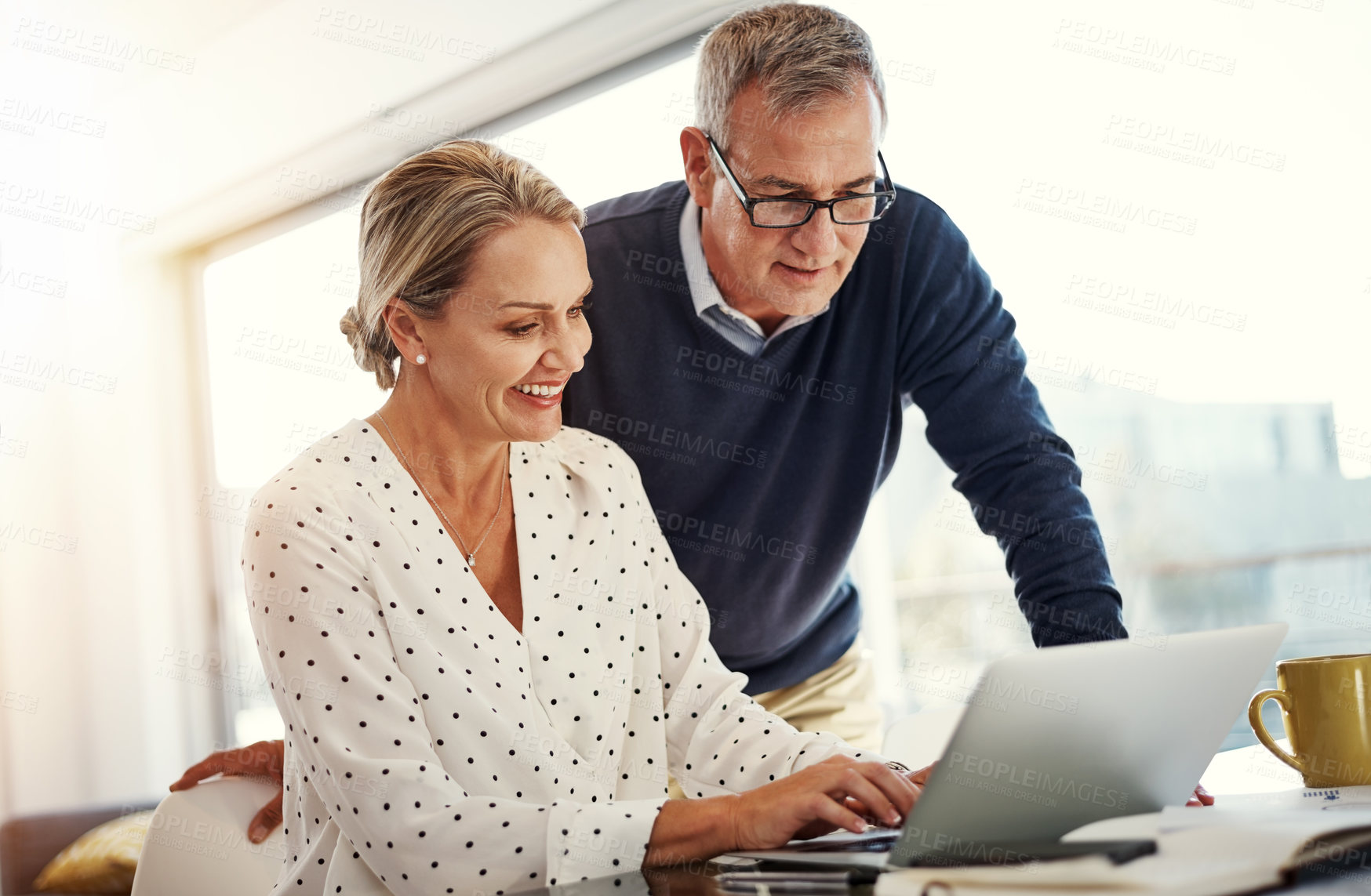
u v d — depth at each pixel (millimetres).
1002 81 2744
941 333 1706
